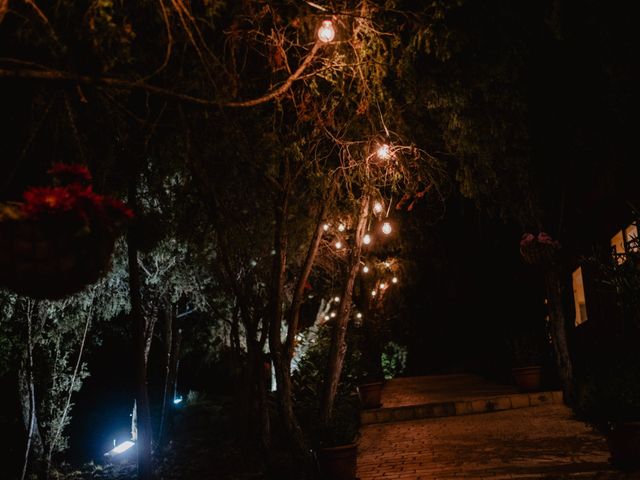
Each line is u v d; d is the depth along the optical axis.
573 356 12.76
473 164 10.11
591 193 11.23
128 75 5.70
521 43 8.66
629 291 8.15
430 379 19.28
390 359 21.31
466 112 9.27
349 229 10.45
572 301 12.76
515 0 8.18
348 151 8.69
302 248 10.68
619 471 6.98
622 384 7.43
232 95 6.20
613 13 7.80
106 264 2.94
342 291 9.74
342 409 12.15
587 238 11.69
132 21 6.12
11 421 13.63
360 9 6.98
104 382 18.38
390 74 8.93
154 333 15.95
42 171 5.60
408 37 8.13
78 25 4.97
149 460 7.95
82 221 2.74
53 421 12.66
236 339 11.67
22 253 2.69
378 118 9.11
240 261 10.16
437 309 21.39
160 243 10.13
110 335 15.89
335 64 7.08
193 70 6.35
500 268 16.19
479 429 10.92
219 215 8.62
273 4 6.57
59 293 2.86
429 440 10.54
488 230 15.87
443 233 18.56
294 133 8.05
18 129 5.39
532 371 13.22
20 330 11.94
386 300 18.56
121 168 7.47
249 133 7.82
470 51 8.34
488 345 18.02
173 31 5.98
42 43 4.62
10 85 5.16
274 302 8.15
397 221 15.53
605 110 9.67
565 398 11.80
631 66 8.19
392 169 9.09
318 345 14.57
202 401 18.34
